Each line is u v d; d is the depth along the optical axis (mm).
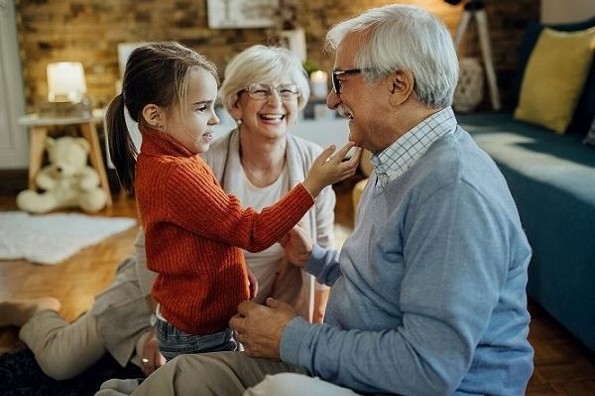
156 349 1865
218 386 1314
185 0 4777
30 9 4688
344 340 1176
